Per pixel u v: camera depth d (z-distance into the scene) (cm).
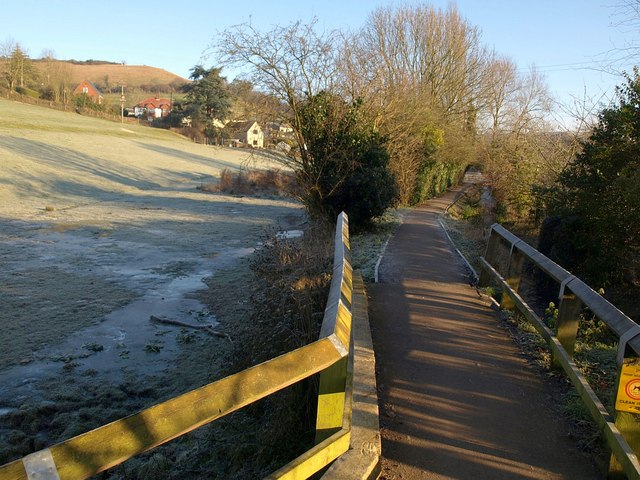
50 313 1058
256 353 602
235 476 477
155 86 15812
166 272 1434
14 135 5050
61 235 1902
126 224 2202
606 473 358
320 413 324
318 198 1644
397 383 496
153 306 1130
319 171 1596
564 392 492
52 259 1532
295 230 2080
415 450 385
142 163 5022
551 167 1698
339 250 575
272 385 260
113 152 5347
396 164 2312
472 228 2034
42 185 3259
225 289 1275
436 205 2939
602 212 1033
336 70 1620
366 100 1752
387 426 418
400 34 3372
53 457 177
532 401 473
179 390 737
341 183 1574
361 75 1805
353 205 1589
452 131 3391
